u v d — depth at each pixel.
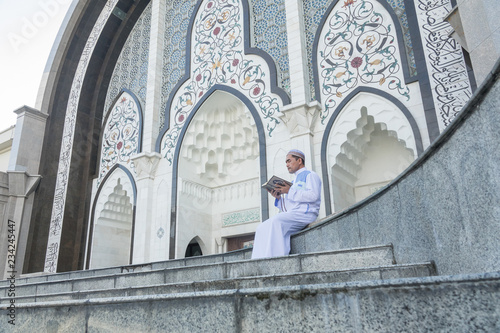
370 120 9.10
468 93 7.43
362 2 9.48
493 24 4.54
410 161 9.45
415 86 8.12
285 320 1.34
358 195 9.81
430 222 2.41
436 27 8.21
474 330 1.04
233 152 12.29
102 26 15.59
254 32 11.32
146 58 14.45
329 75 9.40
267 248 4.11
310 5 10.49
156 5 14.11
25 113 14.37
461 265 2.04
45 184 14.18
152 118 12.41
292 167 4.93
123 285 4.53
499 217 1.69
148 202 11.41
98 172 14.16
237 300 1.46
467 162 1.94
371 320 1.20
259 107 10.28
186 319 1.54
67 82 15.72
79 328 1.82
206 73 11.89
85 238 13.56
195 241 12.24
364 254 3.04
